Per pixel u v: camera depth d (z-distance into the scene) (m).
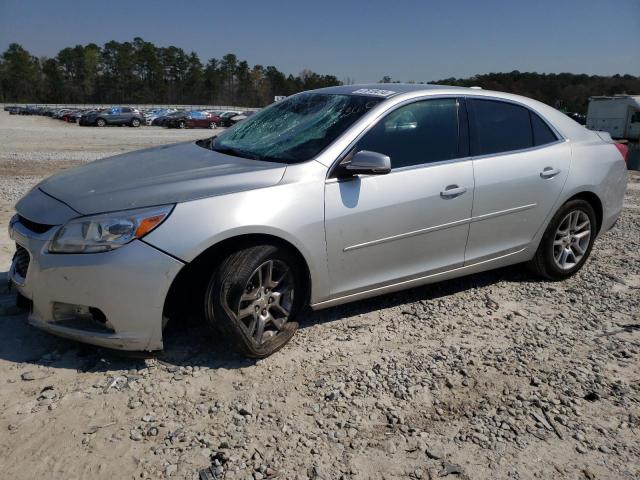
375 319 4.14
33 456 2.58
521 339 3.91
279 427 2.86
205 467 2.55
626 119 31.92
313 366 3.44
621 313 4.41
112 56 125.69
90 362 3.37
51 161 14.34
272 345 3.47
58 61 123.88
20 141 22.16
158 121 44.88
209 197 3.23
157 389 3.12
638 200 10.00
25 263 3.38
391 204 3.79
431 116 4.14
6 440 2.67
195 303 3.53
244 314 3.30
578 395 3.24
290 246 3.48
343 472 2.56
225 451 2.66
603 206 5.12
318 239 3.53
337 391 3.16
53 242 3.12
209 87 129.62
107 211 3.12
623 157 5.33
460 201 4.12
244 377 3.29
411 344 3.78
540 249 4.83
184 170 3.60
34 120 54.81
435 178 4.00
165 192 3.24
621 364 3.61
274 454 2.66
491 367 3.51
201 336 3.73
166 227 3.10
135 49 127.12
